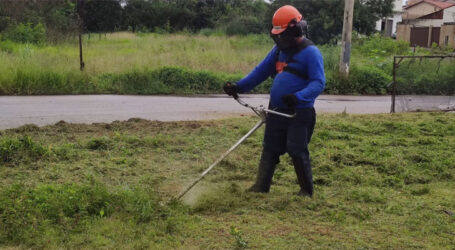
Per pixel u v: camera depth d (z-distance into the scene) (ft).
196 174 20.67
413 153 24.72
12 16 84.74
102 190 16.14
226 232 14.56
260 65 17.56
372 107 42.88
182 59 58.70
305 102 16.40
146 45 80.33
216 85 48.42
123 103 39.04
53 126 27.81
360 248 13.80
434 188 20.22
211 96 45.32
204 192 17.90
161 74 47.93
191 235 14.29
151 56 59.36
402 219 16.28
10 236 13.69
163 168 21.29
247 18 126.21
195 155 23.24
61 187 16.84
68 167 20.56
